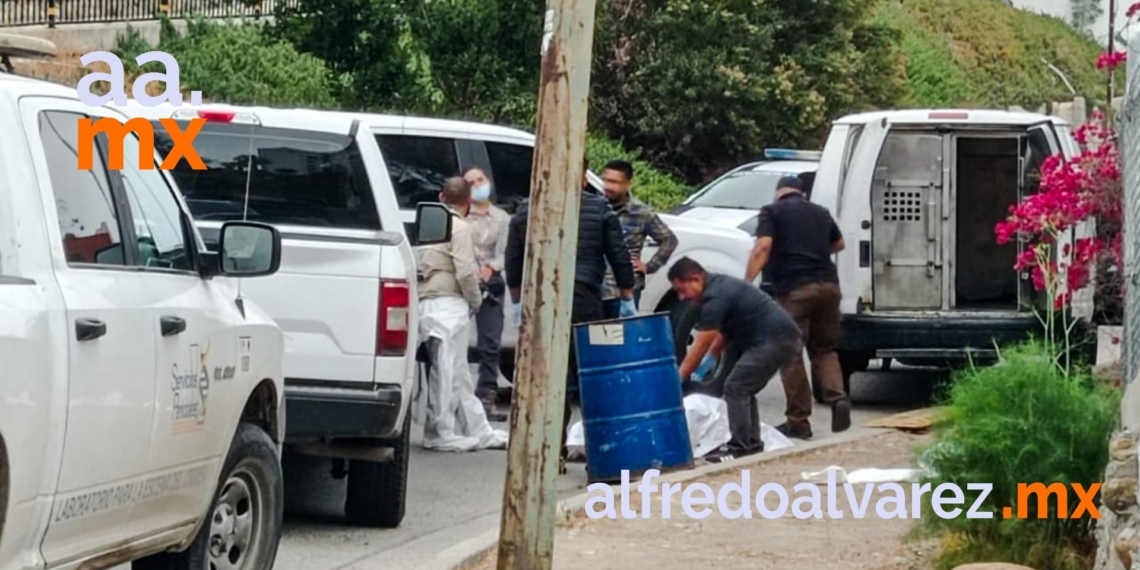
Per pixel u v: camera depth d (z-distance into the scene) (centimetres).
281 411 750
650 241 1363
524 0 1969
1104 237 1157
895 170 1430
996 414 754
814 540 871
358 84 1950
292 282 862
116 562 598
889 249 1431
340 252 868
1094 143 1202
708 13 3139
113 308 569
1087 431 742
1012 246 1505
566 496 1024
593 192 1302
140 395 585
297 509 970
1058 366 850
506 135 1351
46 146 570
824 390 1249
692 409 1134
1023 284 1366
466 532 921
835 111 3291
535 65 1991
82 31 2723
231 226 682
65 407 532
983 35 5122
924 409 1362
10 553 516
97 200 597
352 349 868
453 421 1173
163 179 666
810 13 3281
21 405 505
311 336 866
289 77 2203
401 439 912
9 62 839
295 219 946
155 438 599
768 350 1118
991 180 1509
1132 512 630
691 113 3128
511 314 1352
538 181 620
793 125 3186
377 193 948
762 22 3209
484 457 1160
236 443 694
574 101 616
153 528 617
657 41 3180
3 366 494
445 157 1317
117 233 606
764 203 1814
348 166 948
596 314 1096
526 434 631
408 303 880
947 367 1518
